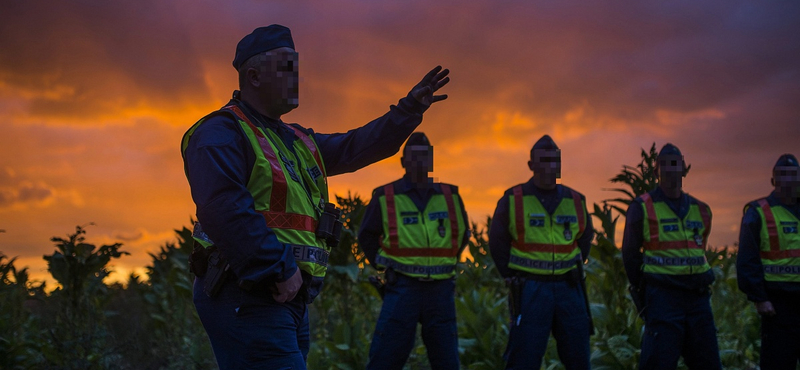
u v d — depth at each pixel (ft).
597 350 18.17
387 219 15.38
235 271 6.27
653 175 18.04
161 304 22.56
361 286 21.54
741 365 19.24
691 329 15.07
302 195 7.10
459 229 15.57
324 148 8.09
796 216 15.52
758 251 15.53
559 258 15.07
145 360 19.89
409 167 15.56
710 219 15.56
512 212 15.31
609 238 18.83
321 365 17.89
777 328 15.38
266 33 7.24
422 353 19.92
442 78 8.08
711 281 15.17
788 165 15.61
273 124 7.34
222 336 6.78
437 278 15.15
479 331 19.20
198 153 6.49
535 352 14.70
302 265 6.92
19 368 17.31
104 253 18.67
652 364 15.06
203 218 6.29
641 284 15.56
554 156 15.26
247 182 6.77
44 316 20.63
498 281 25.27
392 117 7.98
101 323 19.51
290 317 7.00
